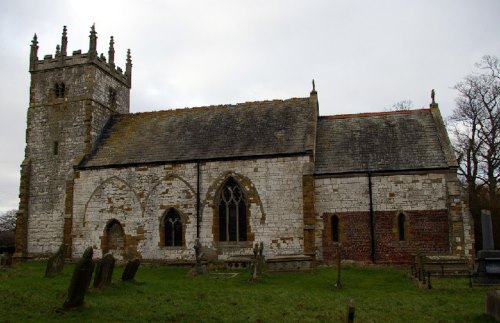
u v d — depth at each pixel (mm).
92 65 39000
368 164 31938
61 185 37500
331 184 31859
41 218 37438
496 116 40719
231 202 33281
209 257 32656
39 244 37125
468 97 42656
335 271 28109
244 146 34094
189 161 34062
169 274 28047
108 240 35094
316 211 31766
